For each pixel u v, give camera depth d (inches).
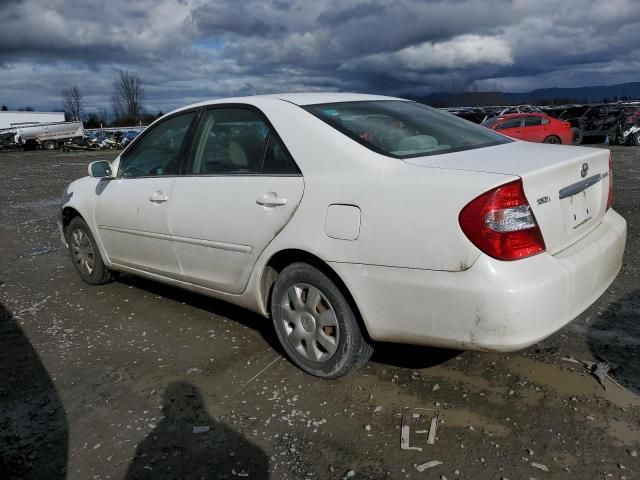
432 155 116.3
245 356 140.9
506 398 115.8
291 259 128.9
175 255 153.8
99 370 137.3
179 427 111.7
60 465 101.5
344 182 114.2
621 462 95.8
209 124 148.8
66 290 200.1
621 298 167.8
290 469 98.0
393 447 102.3
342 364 120.3
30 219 366.3
